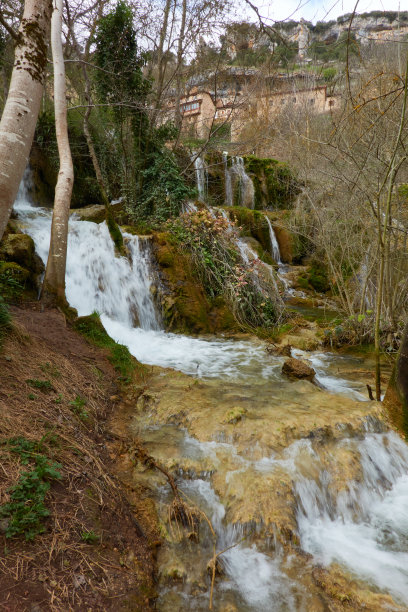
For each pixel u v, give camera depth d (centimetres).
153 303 865
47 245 788
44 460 263
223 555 262
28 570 193
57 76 634
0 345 388
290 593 237
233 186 1714
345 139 667
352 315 748
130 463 328
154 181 1195
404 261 709
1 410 302
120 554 231
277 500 293
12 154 340
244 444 356
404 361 407
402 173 647
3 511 217
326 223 871
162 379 516
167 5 1184
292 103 1727
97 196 1371
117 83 1134
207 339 787
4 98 1398
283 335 810
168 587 232
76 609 184
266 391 493
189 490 308
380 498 332
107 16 1059
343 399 467
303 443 360
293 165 1228
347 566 258
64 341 509
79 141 1333
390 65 816
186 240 941
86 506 252
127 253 877
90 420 364
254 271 927
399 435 401
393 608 226
